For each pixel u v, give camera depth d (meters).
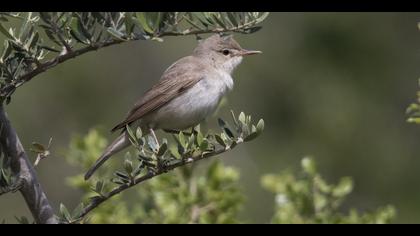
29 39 7.05
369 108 17.81
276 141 17.92
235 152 17.75
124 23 7.33
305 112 17.92
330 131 17.77
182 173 10.68
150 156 7.36
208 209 10.50
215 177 10.59
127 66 19.30
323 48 18.11
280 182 10.62
